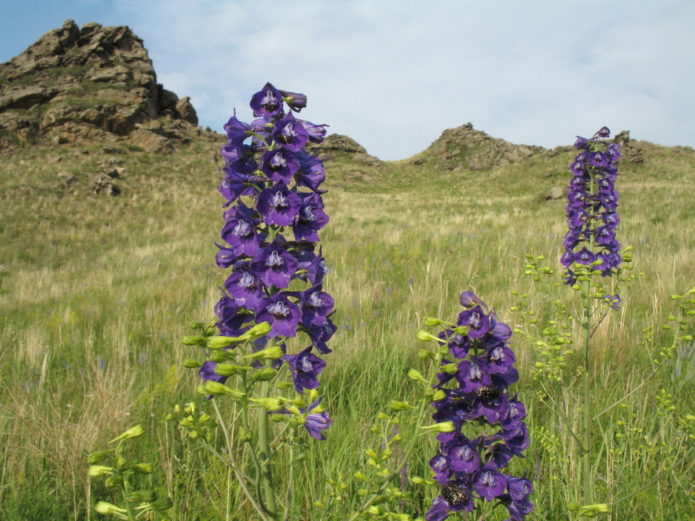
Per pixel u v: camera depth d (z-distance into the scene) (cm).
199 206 3484
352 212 3409
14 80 4788
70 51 5053
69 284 1438
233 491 312
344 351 554
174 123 5056
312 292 206
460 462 191
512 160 6912
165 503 158
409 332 603
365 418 400
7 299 1262
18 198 2969
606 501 277
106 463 291
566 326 331
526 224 1812
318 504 245
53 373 575
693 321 546
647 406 397
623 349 502
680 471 312
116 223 2973
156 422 407
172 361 578
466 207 3394
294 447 219
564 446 309
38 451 364
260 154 224
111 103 4569
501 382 193
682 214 1819
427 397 179
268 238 214
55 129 4294
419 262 1105
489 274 912
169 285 1123
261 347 212
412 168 7475
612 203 462
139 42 5394
